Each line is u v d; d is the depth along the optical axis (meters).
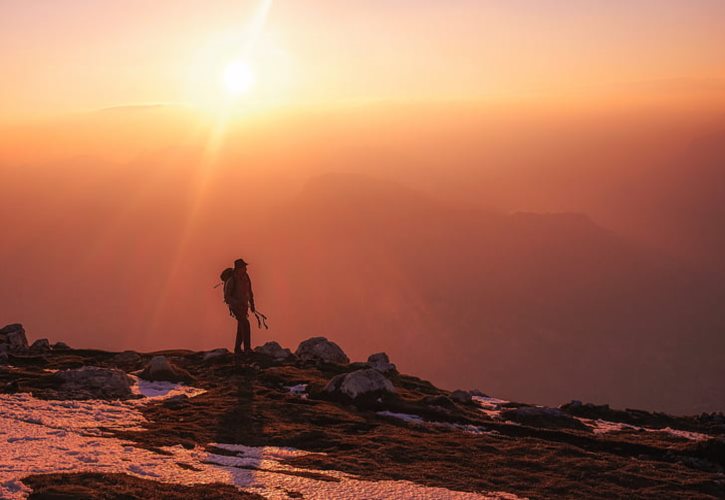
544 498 14.55
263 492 13.34
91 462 14.55
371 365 31.53
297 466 15.72
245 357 29.09
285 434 18.77
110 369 24.62
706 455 19.25
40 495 11.73
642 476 16.61
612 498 14.90
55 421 18.70
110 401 22.14
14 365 28.78
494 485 15.26
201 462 15.52
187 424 19.38
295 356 31.89
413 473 15.71
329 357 31.64
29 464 13.89
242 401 22.69
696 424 28.03
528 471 16.62
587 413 27.72
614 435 23.08
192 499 12.40
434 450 17.94
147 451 16.09
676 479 16.64
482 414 24.55
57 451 15.27
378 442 18.39
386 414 22.48
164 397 23.41
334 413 21.64
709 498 15.29
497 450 18.28
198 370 28.66
